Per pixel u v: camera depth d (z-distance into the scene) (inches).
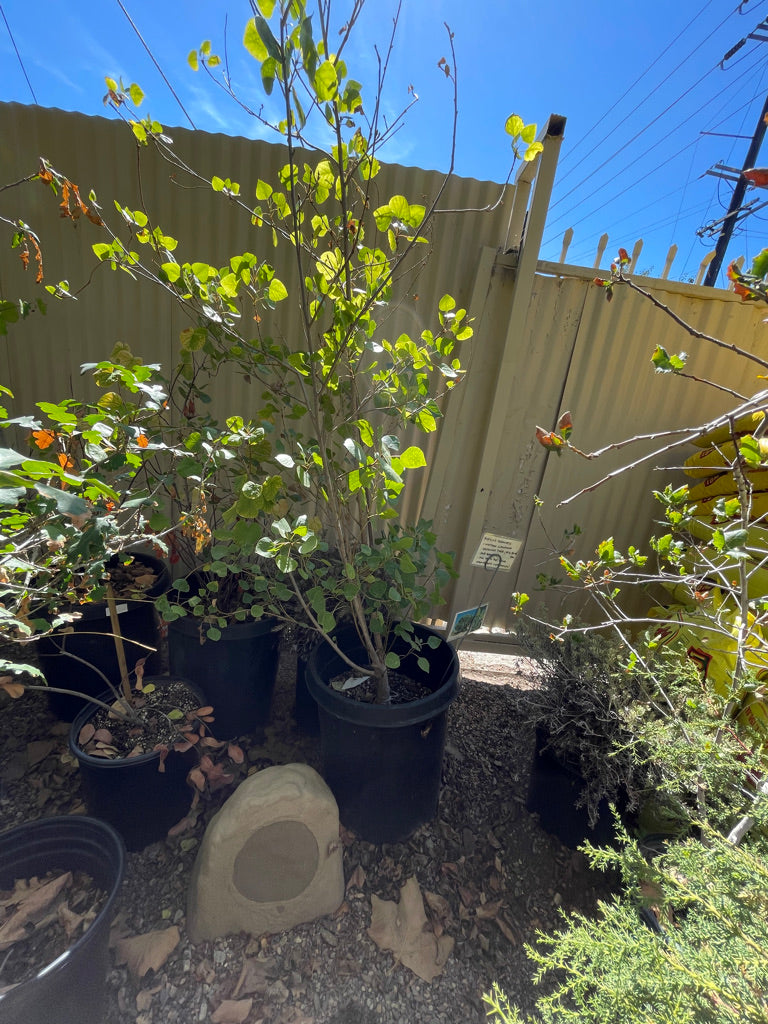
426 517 109.2
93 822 56.2
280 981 55.7
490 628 117.6
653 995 33.1
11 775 75.8
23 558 52.1
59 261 94.8
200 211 93.8
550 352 102.1
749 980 32.2
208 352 70.8
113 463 52.4
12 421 43.3
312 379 60.7
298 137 43.8
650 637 78.1
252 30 37.6
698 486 99.7
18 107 87.0
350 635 85.2
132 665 88.4
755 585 76.6
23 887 53.9
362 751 66.5
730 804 54.4
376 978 56.9
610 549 57.8
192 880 60.5
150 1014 51.9
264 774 63.5
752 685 49.6
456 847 72.7
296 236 50.8
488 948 61.3
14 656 95.5
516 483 110.0
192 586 91.7
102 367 51.6
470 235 96.9
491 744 92.0
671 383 105.6
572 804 70.7
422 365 65.8
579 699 69.9
